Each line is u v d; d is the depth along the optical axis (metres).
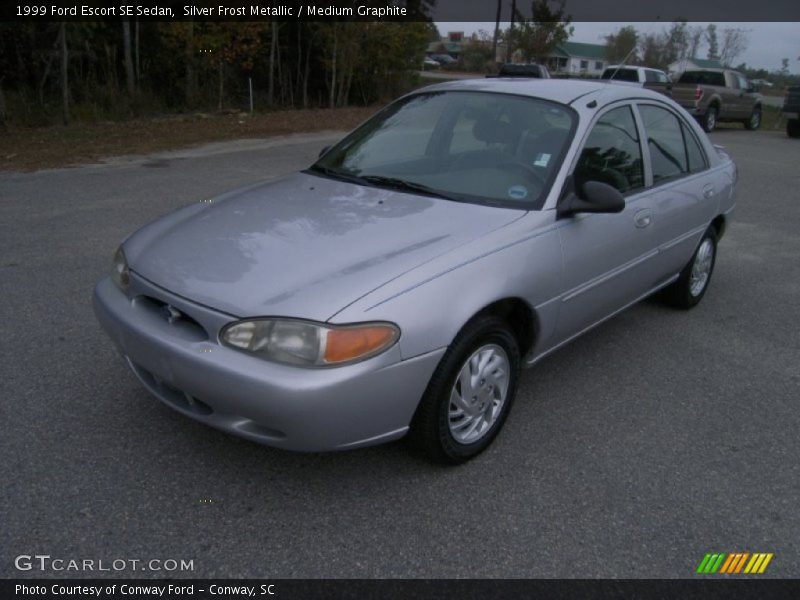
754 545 2.73
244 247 2.96
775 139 20.42
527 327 3.38
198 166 10.93
